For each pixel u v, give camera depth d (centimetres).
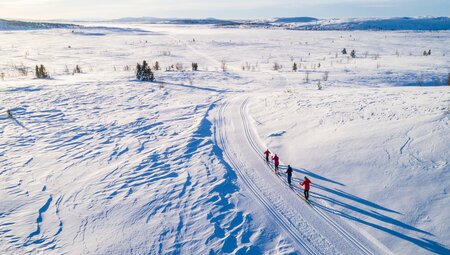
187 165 1772
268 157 1778
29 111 2691
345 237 1189
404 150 1548
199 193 1484
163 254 1121
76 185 1566
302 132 2042
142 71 4197
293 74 5200
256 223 1277
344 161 1616
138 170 1723
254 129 2258
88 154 1933
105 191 1514
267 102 2864
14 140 2112
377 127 1817
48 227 1259
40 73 4322
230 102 3066
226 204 1399
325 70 5512
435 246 1091
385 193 1358
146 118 2612
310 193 1466
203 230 1238
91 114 2695
